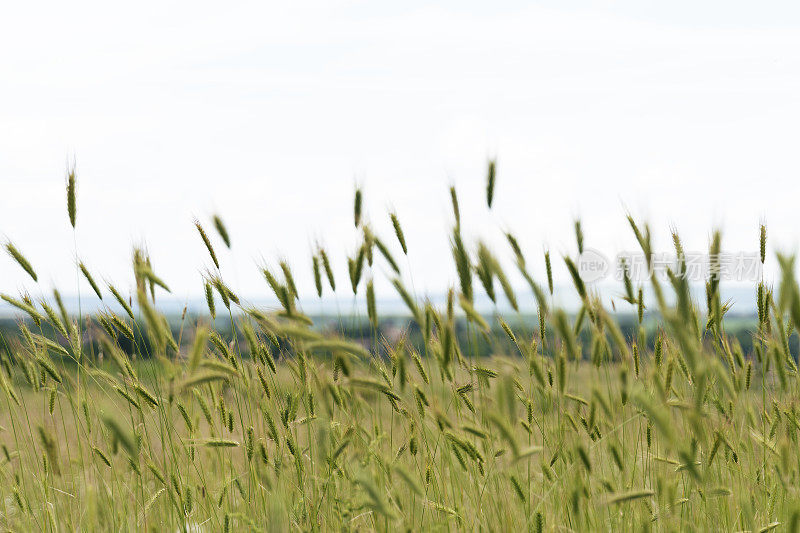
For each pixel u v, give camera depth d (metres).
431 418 2.64
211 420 2.74
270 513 2.38
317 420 2.51
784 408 2.51
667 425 1.94
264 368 2.69
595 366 2.51
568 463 2.61
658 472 2.53
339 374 2.49
